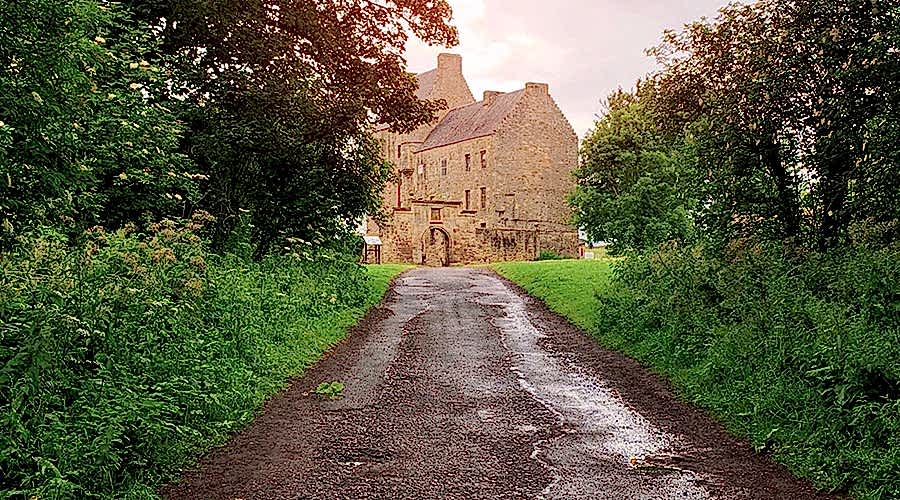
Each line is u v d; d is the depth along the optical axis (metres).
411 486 7.13
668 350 13.13
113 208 15.22
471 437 8.82
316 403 10.34
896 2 11.34
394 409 10.09
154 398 7.68
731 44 14.48
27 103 7.94
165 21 19.30
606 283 21.78
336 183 24.16
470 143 63.25
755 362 10.17
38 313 6.61
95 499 6.12
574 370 12.80
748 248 13.67
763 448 8.29
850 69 11.79
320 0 23.05
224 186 20.23
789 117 13.73
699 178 15.35
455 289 27.45
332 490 6.99
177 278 10.48
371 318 19.27
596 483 7.27
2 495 5.46
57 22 8.37
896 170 10.96
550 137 62.88
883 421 7.34
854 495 6.88
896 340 8.22
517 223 61.19
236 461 7.79
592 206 43.06
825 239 13.72
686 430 9.16
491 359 13.78
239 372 10.47
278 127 20.30
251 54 20.61
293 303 15.78
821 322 9.27
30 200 9.05
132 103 13.66
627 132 41.78
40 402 6.20
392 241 57.19
